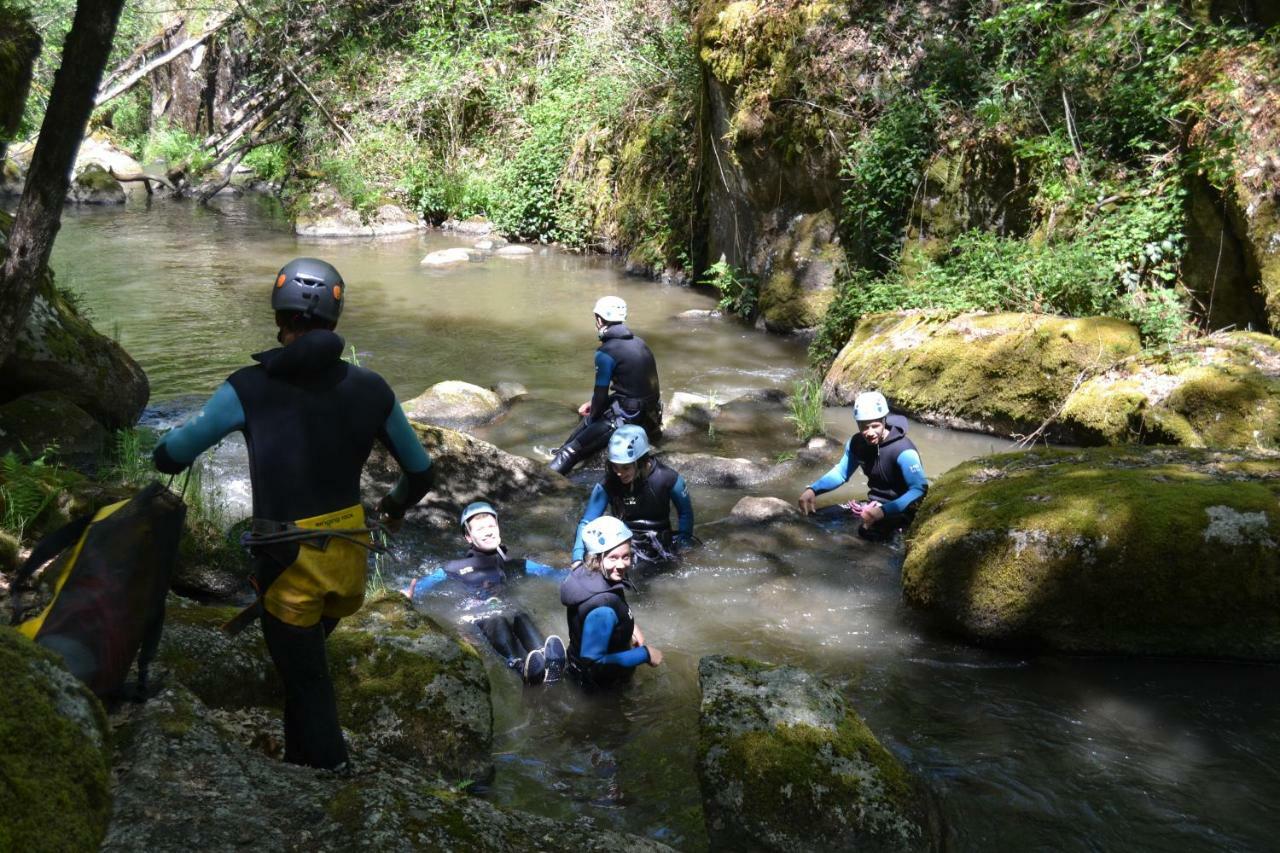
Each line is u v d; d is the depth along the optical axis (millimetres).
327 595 3037
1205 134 8930
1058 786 4129
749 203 13211
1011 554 5340
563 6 22422
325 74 24422
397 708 4250
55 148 4832
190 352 11062
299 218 20594
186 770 2840
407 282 15523
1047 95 10531
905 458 6762
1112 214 9602
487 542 5980
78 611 2988
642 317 13406
